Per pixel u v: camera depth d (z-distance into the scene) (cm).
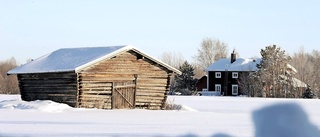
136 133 1438
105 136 1347
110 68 3038
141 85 3200
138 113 2595
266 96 7006
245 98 5784
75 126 1697
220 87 8662
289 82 7131
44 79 3162
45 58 3466
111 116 2303
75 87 2895
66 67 2950
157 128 1634
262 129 412
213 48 11994
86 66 2869
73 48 3522
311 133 397
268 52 7269
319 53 10375
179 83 9169
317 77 8125
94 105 2964
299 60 8694
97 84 2975
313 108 3481
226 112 2981
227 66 8619
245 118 2286
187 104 4159
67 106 2789
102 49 3177
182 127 1692
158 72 3291
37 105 2689
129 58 3134
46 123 1816
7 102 2884
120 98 3086
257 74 7181
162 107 3306
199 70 12069
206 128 1653
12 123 1798
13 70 3434
